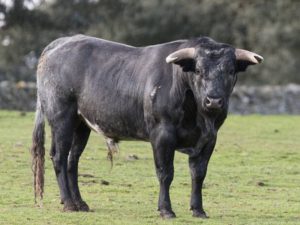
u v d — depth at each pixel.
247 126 73.06
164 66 31.95
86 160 48.50
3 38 147.50
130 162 48.44
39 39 145.62
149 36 145.00
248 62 30.92
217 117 31.28
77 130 35.75
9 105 94.06
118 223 31.23
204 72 30.14
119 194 38.44
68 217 32.44
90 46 34.94
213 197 38.31
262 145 58.84
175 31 146.62
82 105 34.56
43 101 35.69
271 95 104.31
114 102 33.31
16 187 39.53
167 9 145.75
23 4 141.88
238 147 57.03
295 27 145.00
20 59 146.88
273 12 147.50
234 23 147.62
